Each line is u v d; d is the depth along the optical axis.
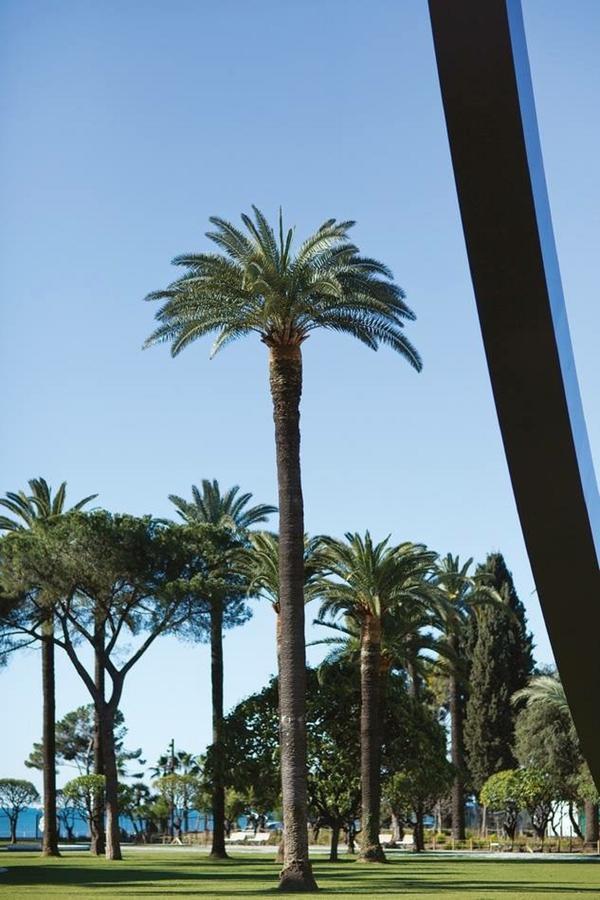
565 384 6.27
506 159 5.57
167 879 30.77
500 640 73.75
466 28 5.25
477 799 77.81
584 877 29.75
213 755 49.50
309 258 29.05
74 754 99.06
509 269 5.93
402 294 29.14
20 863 43.38
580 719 7.65
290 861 26.38
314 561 42.53
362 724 41.88
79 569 43.78
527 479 6.61
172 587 44.06
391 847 65.38
